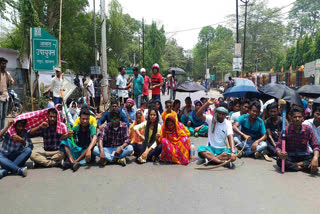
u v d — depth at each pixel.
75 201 3.14
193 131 7.53
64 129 4.56
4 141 4.22
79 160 4.61
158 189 3.52
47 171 4.31
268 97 6.84
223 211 2.89
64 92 6.91
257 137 5.35
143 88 8.93
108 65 23.62
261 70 41.59
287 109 5.72
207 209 2.93
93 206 3.01
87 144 4.85
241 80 7.80
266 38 40.06
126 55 28.38
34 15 10.44
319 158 4.28
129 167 4.57
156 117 4.95
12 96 10.40
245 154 5.32
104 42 13.91
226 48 49.16
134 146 5.25
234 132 5.60
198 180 3.88
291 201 3.15
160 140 4.91
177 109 7.91
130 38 37.59
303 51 27.08
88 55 23.47
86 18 21.45
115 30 23.53
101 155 4.56
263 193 3.39
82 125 4.69
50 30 16.72
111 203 3.08
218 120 4.77
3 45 17.73
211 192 3.42
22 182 3.78
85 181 3.83
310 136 4.32
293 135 4.41
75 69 22.92
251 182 3.80
